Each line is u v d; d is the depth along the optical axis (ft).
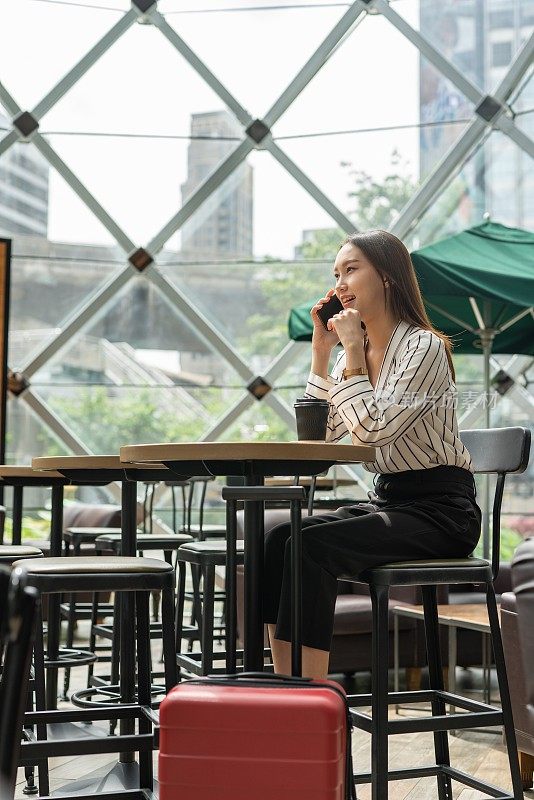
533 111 24.86
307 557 6.97
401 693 7.93
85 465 8.43
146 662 8.09
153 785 7.39
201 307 27.37
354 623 14.78
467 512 7.52
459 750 11.27
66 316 27.43
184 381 27.17
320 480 18.13
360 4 26.73
